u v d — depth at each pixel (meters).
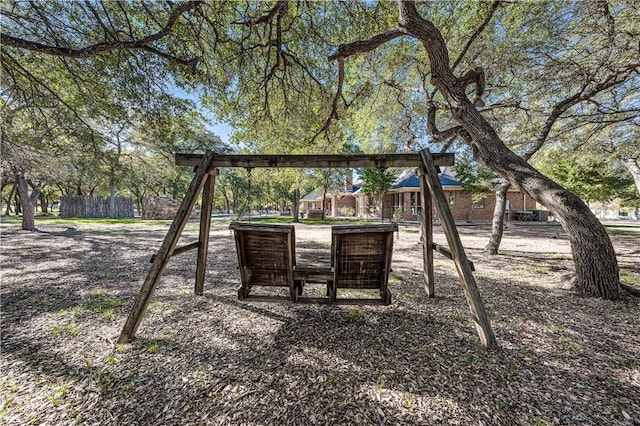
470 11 5.80
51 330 2.66
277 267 2.81
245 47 5.96
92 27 4.88
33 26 4.66
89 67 5.22
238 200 28.59
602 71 5.19
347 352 2.28
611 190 14.02
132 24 5.05
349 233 2.57
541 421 1.53
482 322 2.40
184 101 6.07
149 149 20.70
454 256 2.67
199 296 3.68
